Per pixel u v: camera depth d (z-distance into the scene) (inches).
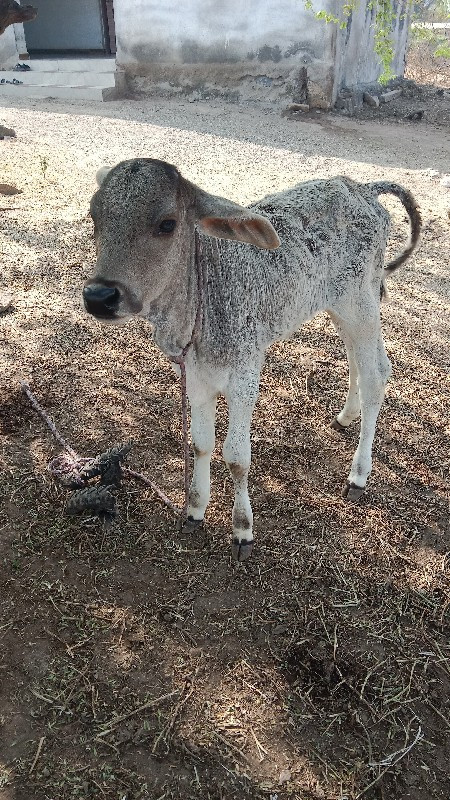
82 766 34.5
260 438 58.7
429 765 35.7
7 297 77.8
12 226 97.1
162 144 147.7
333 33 174.4
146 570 45.8
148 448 56.9
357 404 57.7
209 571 46.1
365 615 43.7
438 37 220.2
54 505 50.3
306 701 38.3
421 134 169.6
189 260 37.1
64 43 243.0
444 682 39.9
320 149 150.0
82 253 90.2
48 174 120.9
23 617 42.0
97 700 37.6
